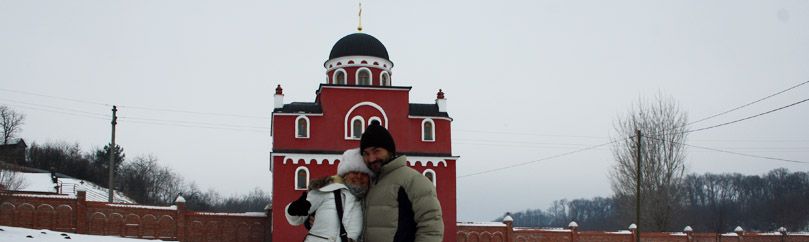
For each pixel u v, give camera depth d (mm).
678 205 49188
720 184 95938
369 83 43438
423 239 5984
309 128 39938
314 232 6258
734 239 48312
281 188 38469
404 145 40625
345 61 43781
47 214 34562
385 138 6328
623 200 50438
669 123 49625
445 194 40281
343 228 6148
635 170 49250
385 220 6082
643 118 50000
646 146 49344
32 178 72625
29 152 92000
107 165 102375
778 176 93062
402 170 6258
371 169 6426
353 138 40250
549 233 44281
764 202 88062
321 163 39312
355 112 40625
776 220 80688
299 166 38969
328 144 39906
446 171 40688
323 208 6254
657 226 48000
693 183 96375
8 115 101000
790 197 84062
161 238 37594
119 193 85375
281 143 39469
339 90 40812
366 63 43594
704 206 89438
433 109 42781
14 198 33906
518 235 43688
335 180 6359
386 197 6141
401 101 41281
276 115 39875
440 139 41281
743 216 85875
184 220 38562
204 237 39219
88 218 35625
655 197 48188
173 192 119750
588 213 129500
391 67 45312
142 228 37188
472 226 42906
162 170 117312
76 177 94625
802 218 77562
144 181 110688
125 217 36781
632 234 45750
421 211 6055
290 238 37719
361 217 6297
